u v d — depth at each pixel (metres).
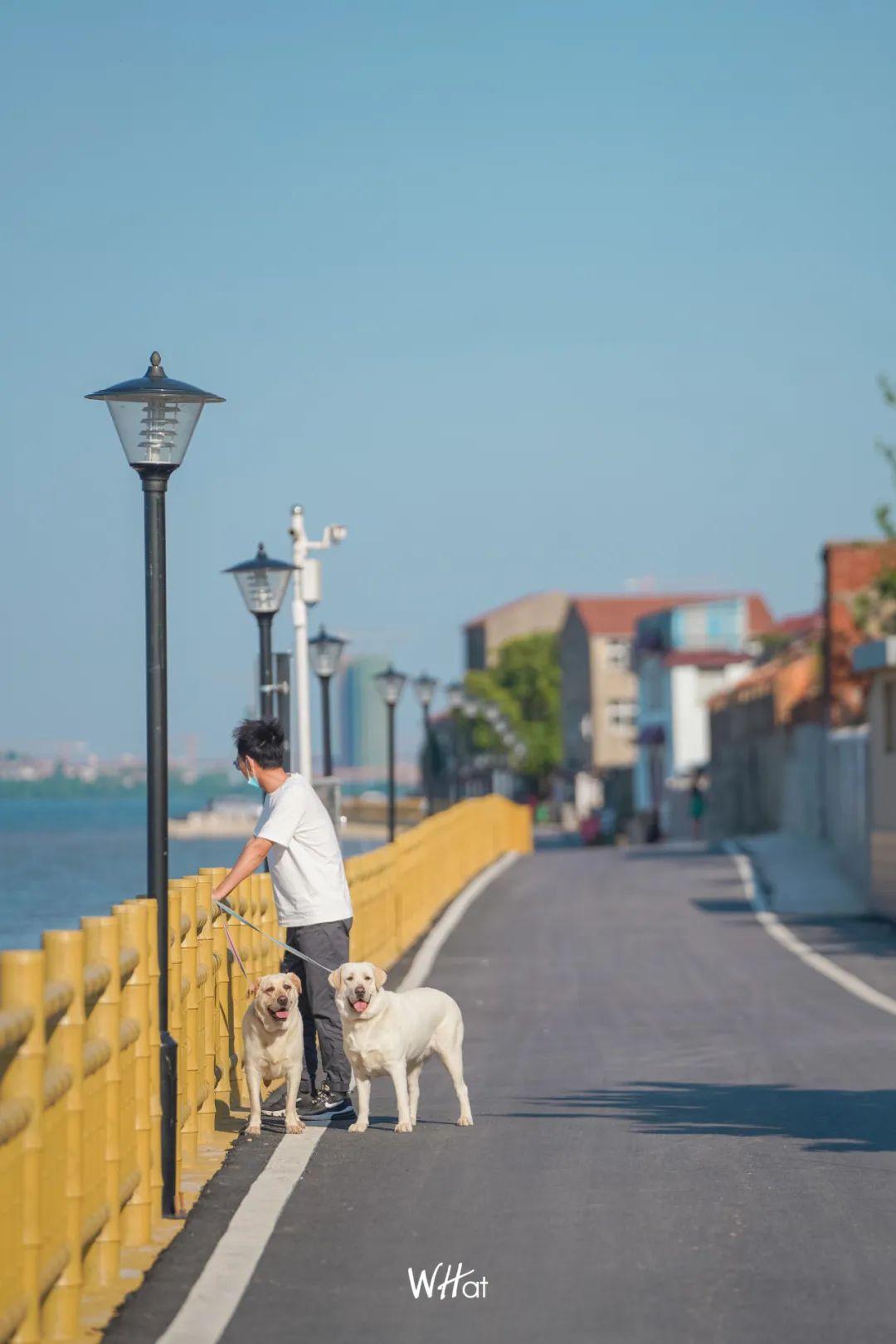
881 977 26.44
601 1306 8.79
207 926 13.15
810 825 62.56
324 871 13.87
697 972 27.27
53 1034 8.30
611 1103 15.01
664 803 122.94
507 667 165.38
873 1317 8.61
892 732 37.97
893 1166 12.21
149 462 11.07
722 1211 10.79
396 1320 8.54
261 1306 8.77
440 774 151.75
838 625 60.12
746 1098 15.28
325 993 13.95
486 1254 9.77
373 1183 11.55
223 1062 13.88
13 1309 7.31
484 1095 15.58
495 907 40.66
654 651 126.06
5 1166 7.32
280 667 27.67
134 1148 9.95
